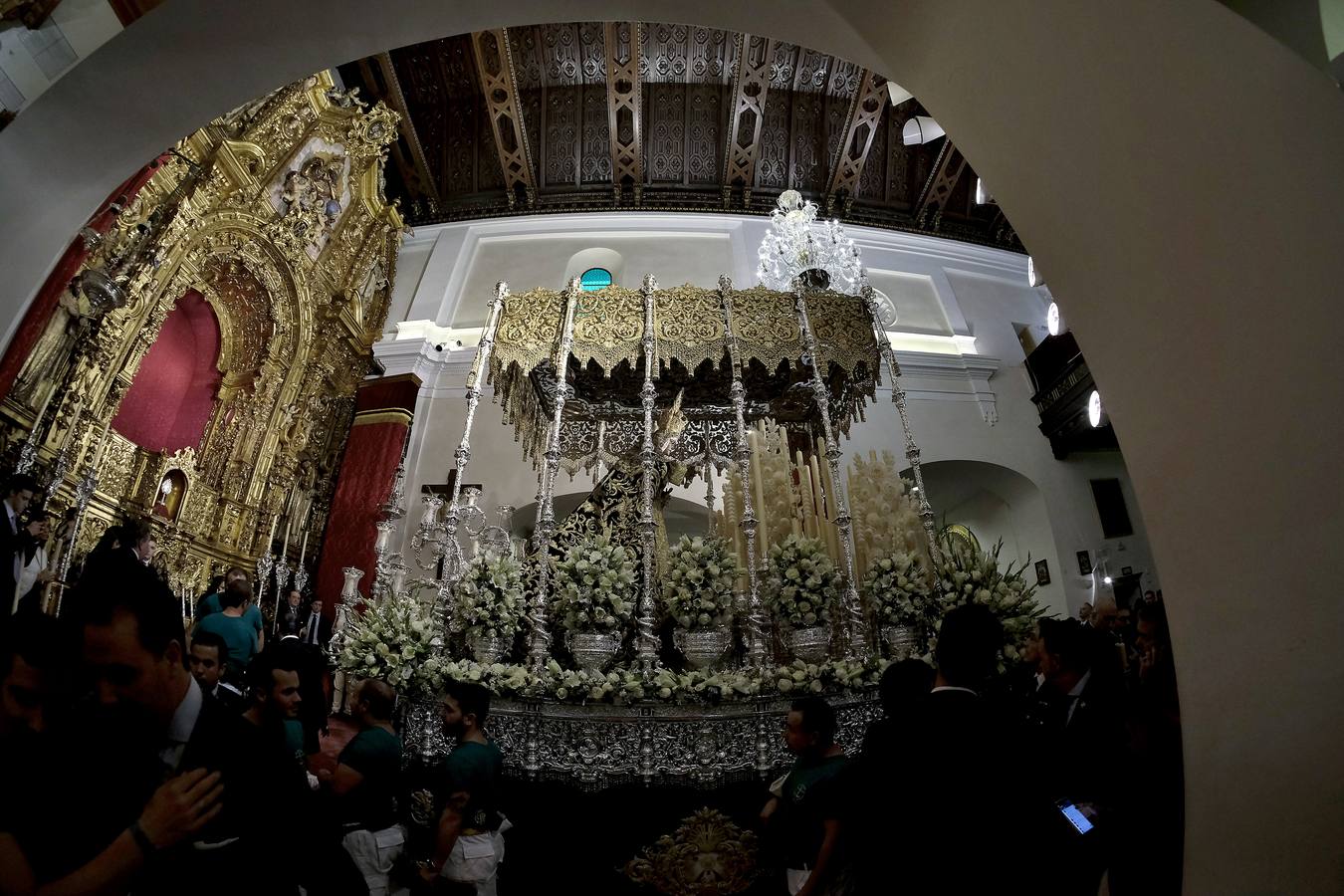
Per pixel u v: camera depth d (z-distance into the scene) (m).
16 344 6.24
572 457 6.98
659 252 13.41
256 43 3.35
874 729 2.02
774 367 5.54
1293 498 1.56
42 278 3.65
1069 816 2.35
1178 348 1.88
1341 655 1.44
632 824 3.69
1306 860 1.45
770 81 13.45
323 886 2.05
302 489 11.80
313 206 11.49
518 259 13.46
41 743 1.48
